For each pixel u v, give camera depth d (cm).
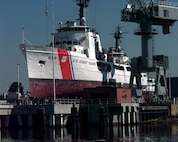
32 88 18462
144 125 16900
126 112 16575
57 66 18788
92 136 13112
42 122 15038
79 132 14388
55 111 15262
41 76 18525
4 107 15838
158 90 19600
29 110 15800
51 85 18838
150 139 12194
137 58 19550
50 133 14288
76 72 19512
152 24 19438
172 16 19150
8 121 16150
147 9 18900
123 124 16425
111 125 16312
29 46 18138
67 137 13025
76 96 19925
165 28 19538
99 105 15888
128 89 17800
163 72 19875
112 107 16088
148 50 19150
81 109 15975
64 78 19100
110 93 16938
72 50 19638
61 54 18825
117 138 12506
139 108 17700
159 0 18975
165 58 19888
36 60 18338
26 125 16038
